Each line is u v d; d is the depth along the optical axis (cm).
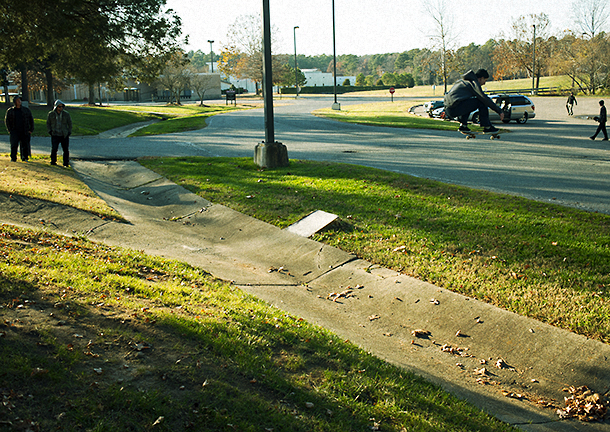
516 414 395
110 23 2161
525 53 6944
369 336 523
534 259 663
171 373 347
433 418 360
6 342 340
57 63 2706
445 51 5772
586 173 1234
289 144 2014
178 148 1909
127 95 8800
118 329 399
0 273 477
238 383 355
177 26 2355
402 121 3152
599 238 704
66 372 322
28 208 849
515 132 2414
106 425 281
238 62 8362
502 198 946
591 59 5934
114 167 1470
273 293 626
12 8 1841
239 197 1069
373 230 825
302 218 902
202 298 532
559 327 515
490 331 518
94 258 622
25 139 1268
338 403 357
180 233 878
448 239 762
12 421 269
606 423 391
